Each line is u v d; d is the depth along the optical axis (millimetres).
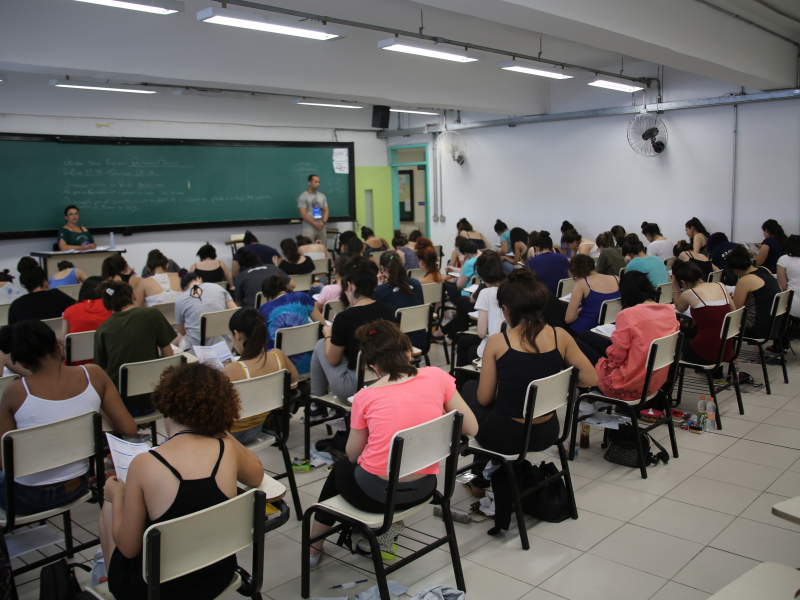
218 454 1692
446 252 11188
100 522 1896
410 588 2309
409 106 9625
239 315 2828
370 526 2035
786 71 7016
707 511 2834
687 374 4980
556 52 7660
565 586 2299
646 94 8320
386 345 2135
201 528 1575
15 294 5379
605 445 3607
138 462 1607
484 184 10445
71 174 8055
